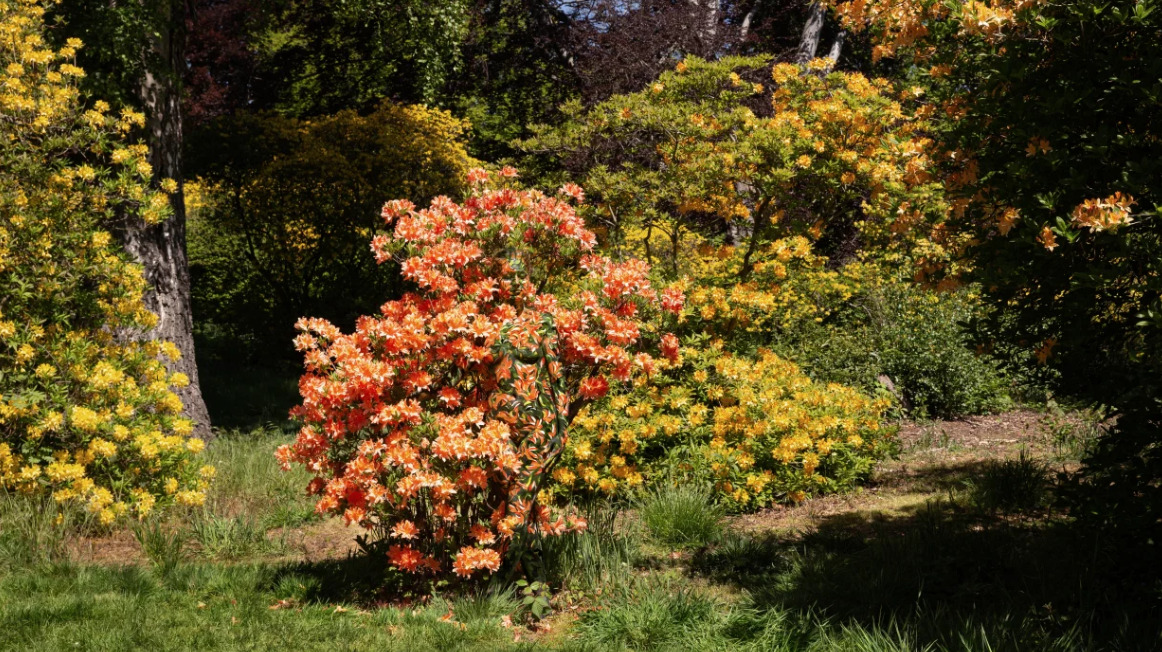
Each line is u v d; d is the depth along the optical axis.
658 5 17.44
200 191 14.70
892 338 10.57
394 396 4.85
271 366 14.52
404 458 4.49
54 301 6.21
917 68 5.26
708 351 7.20
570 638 4.33
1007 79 3.91
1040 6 3.79
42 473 6.02
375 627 4.43
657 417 6.96
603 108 8.71
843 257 13.59
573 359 5.10
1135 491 4.07
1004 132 4.26
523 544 4.77
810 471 6.76
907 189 5.88
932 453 8.48
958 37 4.39
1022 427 9.43
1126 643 3.65
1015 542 5.16
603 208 8.81
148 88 8.95
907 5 4.58
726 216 8.59
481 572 4.90
